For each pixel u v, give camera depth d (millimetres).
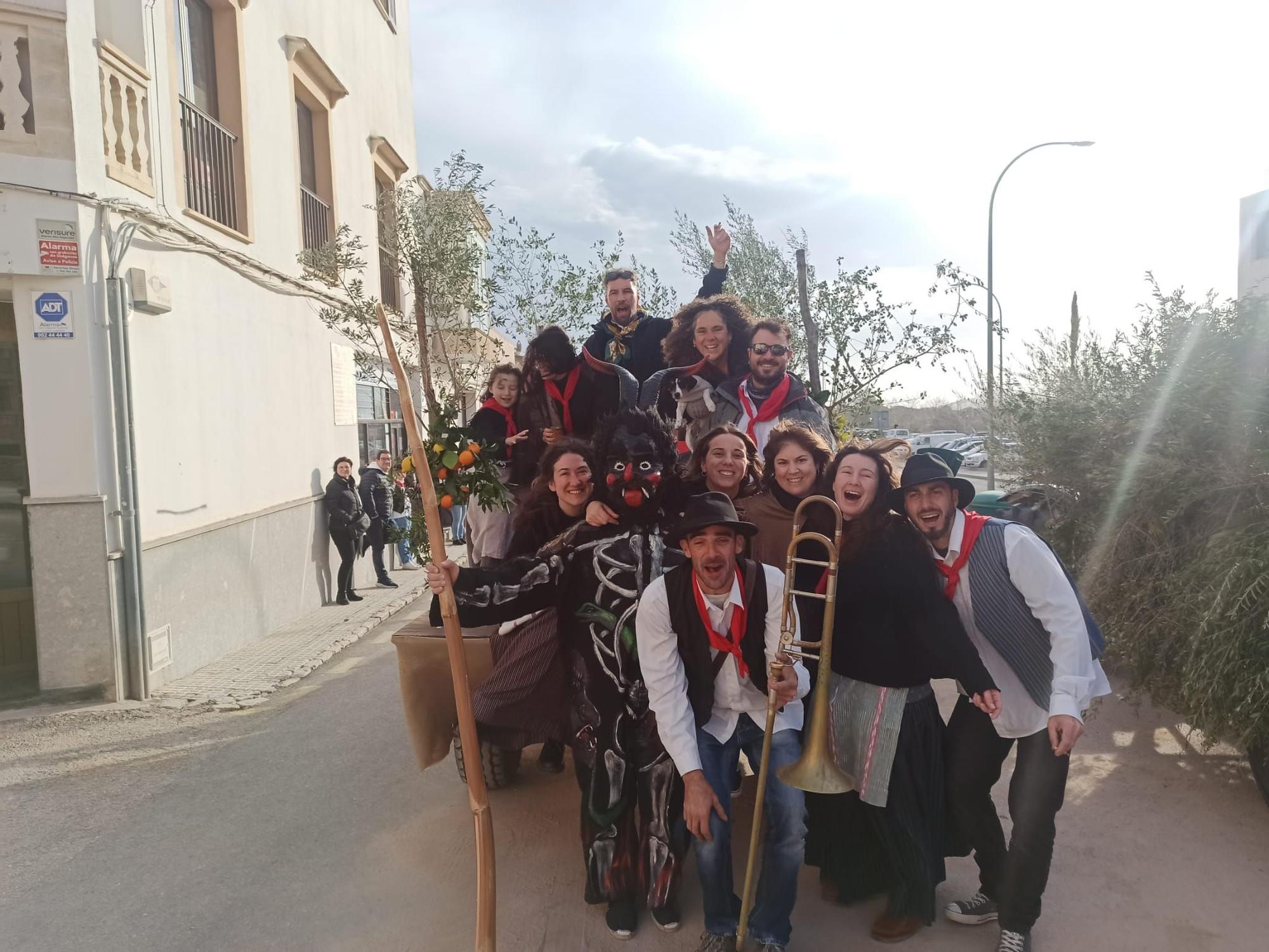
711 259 8125
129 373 6188
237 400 8070
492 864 2920
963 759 3039
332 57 11023
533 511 3658
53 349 5848
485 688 3562
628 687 3205
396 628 8781
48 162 5742
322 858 3816
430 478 2986
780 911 2881
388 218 8875
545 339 4742
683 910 3314
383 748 5129
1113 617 4285
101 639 6039
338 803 4391
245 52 8461
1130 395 4605
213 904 3459
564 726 3545
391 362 2982
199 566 7184
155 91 6801
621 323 5430
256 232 8594
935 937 3088
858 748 3033
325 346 10430
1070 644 2736
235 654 7688
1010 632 2848
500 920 3285
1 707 5926
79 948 3189
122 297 6133
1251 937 3018
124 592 6164
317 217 10500
